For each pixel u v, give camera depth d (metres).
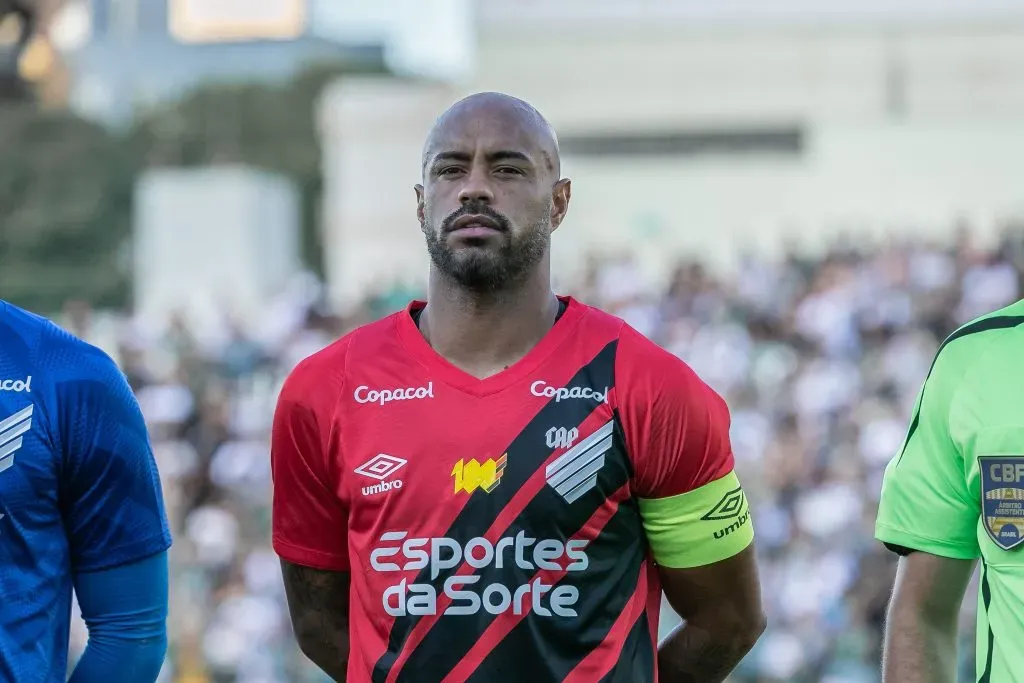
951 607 7.51
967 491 7.32
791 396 32.75
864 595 26.08
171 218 55.75
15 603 7.03
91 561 7.48
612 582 7.70
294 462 8.11
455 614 7.55
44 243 77.56
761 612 8.38
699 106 53.66
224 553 29.84
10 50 38.19
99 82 101.88
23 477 7.10
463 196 7.78
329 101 53.72
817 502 28.47
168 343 39.06
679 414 7.80
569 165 53.03
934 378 7.46
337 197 53.31
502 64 54.22
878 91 53.31
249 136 82.75
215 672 27.66
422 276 46.25
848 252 39.09
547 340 7.91
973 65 53.12
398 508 7.66
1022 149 50.94
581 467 7.66
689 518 7.90
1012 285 36.53
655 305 38.16
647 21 53.78
